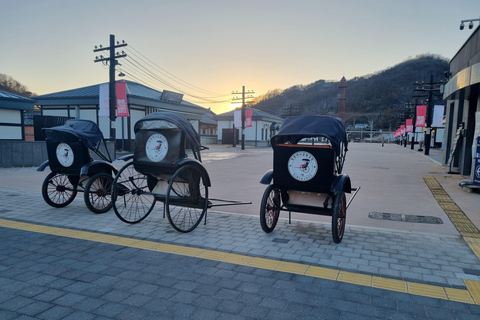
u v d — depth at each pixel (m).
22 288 3.26
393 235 5.06
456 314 2.87
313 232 5.23
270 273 3.68
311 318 2.79
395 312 2.89
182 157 5.23
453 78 10.04
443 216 6.27
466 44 11.25
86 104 22.67
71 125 6.35
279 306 2.98
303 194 5.18
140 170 5.59
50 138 6.28
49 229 5.22
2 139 15.24
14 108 15.45
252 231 5.25
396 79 162.62
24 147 13.64
